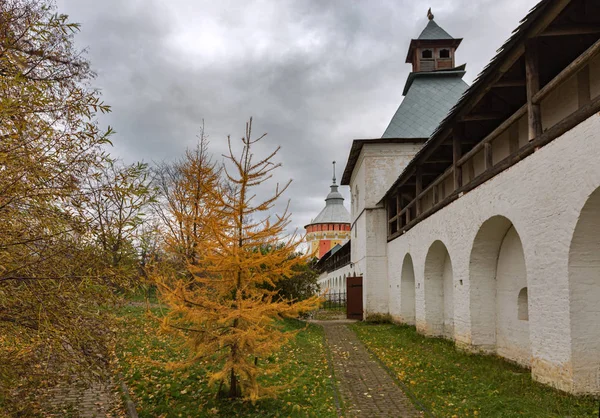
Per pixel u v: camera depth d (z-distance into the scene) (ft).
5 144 13.48
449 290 49.11
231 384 23.54
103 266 15.35
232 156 21.62
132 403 22.41
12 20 16.34
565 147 23.21
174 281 21.07
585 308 22.85
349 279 80.02
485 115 38.27
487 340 36.32
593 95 27.55
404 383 29.30
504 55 28.58
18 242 13.33
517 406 22.07
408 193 71.15
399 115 80.53
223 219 21.75
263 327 21.42
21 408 18.35
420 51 86.38
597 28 25.34
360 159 80.69
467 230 36.99
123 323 18.37
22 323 14.25
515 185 28.55
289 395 24.86
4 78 13.93
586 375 22.54
